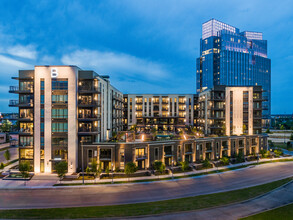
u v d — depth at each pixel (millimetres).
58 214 21922
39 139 38188
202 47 157875
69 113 38094
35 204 24797
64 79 38312
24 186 31359
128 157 38500
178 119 80812
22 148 39094
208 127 61594
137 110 81812
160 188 31016
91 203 25141
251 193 28969
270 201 26328
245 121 57750
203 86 155500
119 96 70000
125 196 27625
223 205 24844
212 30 154125
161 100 81500
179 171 40406
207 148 47719
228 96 57812
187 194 28562
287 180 35156
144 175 37531
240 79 143875
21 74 39906
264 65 156875
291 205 24906
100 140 44250
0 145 66375
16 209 23250
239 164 46438
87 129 39250
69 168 37625
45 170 37906
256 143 55094
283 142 77188
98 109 43250
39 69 38469
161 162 37812
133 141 41156
